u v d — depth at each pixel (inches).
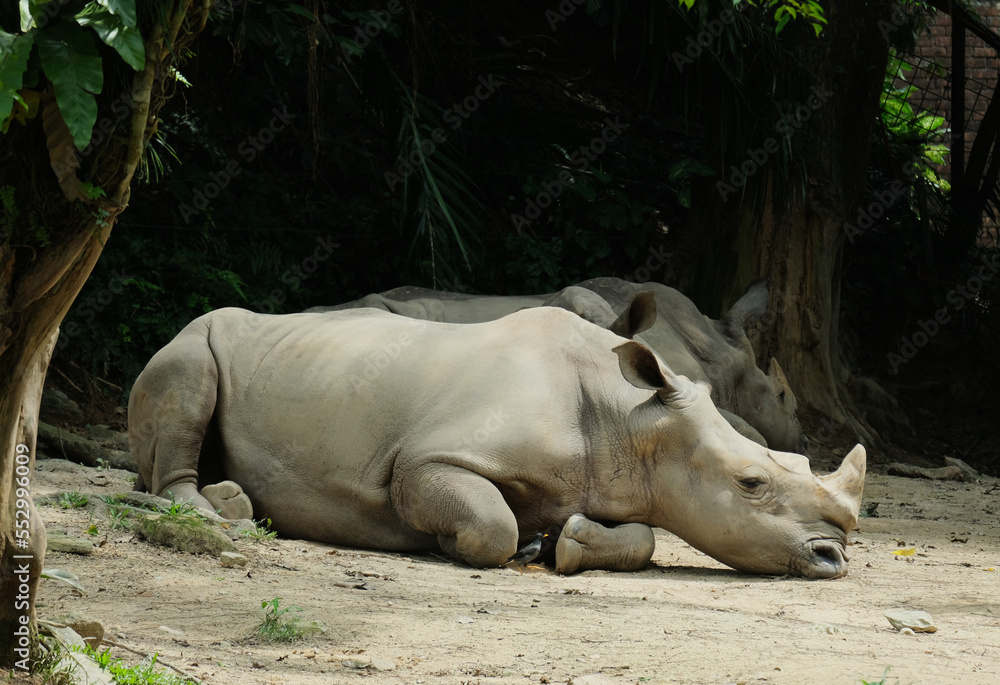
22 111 304.3
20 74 286.0
